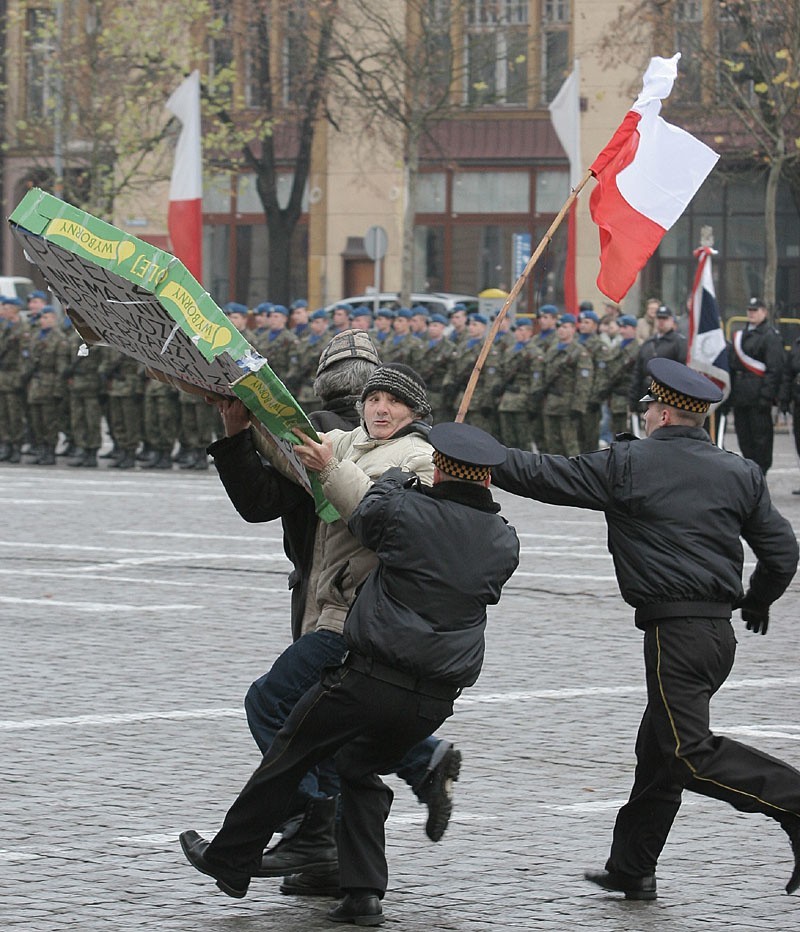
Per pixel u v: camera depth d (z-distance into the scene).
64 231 9.68
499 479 10.95
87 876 11.33
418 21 61.06
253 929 10.40
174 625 20.59
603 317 49.47
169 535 28.86
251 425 10.98
